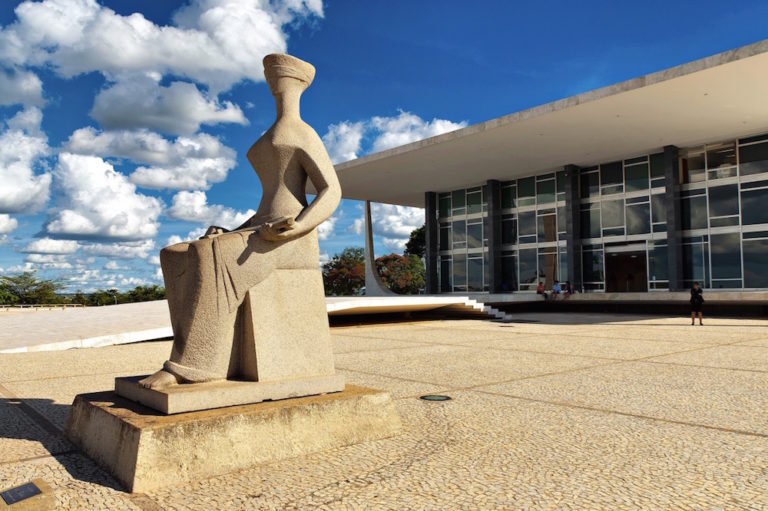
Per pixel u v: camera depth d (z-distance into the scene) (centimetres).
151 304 1895
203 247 414
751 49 1656
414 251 6512
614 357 995
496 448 420
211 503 308
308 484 339
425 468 372
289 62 470
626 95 1975
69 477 350
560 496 322
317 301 460
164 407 370
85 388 690
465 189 3581
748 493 327
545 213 3186
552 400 608
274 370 425
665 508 304
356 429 432
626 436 457
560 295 2909
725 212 2556
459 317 2316
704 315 2483
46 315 1767
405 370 844
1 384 722
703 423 502
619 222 2902
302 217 438
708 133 2455
